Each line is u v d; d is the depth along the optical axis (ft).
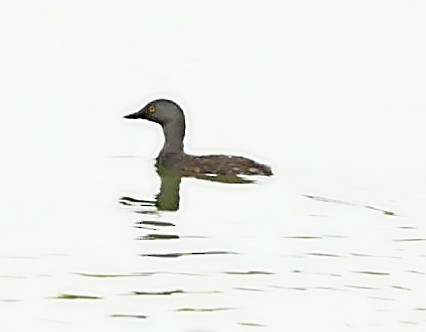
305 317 39.29
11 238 49.42
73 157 70.64
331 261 47.03
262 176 66.74
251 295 41.68
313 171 68.74
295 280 43.93
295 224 53.98
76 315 38.63
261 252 48.19
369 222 54.80
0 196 58.23
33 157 69.97
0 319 38.14
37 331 37.01
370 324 38.73
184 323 38.14
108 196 59.57
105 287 42.11
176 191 61.67
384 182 65.51
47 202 57.36
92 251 47.50
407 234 52.39
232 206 57.82
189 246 48.96
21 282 42.50
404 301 41.47
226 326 38.04
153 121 72.79
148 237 50.44
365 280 44.19
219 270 45.01
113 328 37.47
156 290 41.91
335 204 58.85
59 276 43.52
